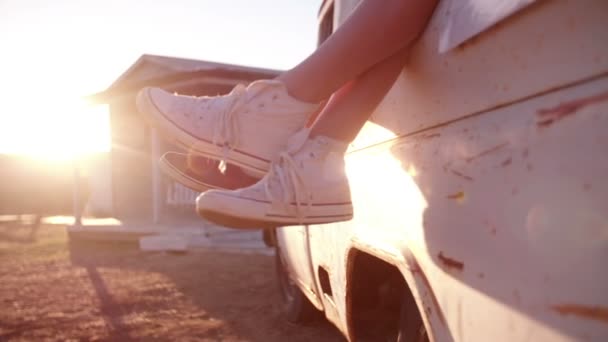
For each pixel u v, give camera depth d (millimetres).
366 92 1727
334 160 1789
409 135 1688
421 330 1854
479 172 1237
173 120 1838
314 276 3393
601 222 868
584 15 946
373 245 1932
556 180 978
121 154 15406
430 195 1485
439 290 1419
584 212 903
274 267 7938
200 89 12492
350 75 1692
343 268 2459
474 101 1291
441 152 1438
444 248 1390
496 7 1179
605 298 851
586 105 935
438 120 1480
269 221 1701
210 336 4527
